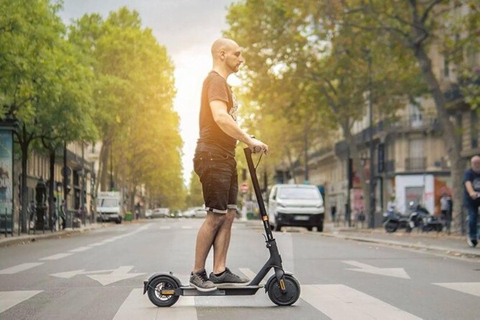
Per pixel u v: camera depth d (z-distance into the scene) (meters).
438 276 10.02
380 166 55.88
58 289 8.59
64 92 31.44
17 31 24.59
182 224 53.44
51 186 35.81
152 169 93.19
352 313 6.36
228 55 6.91
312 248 17.53
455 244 19.22
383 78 40.72
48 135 33.91
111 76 53.06
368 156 65.75
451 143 29.12
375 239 23.31
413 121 56.47
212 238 6.72
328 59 38.50
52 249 18.89
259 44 38.53
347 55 37.88
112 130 59.78
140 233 31.00
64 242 23.80
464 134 47.75
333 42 33.75
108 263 12.73
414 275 10.16
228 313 6.34
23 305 7.20
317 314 6.29
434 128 55.31
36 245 22.31
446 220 29.98
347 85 41.06
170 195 151.00
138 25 63.19
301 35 36.75
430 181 56.38
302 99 42.81
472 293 7.94
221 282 6.71
